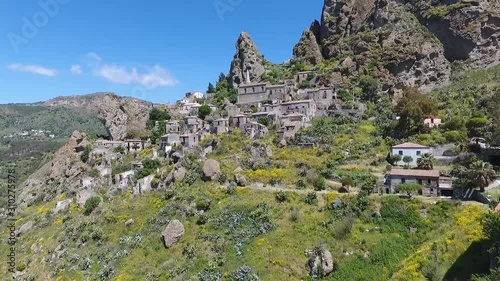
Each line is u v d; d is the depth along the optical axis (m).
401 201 81.12
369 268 69.62
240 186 98.94
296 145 121.31
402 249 71.94
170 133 142.75
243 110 159.38
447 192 86.44
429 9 176.75
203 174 104.31
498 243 56.94
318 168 105.12
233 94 183.88
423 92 154.25
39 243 106.44
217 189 98.25
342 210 82.19
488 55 161.75
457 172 90.38
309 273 70.94
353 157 110.81
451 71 163.12
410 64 159.12
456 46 167.38
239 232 81.94
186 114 180.75
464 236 66.69
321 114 146.62
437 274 61.50
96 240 95.75
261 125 130.75
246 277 70.31
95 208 111.31
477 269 60.12
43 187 152.88
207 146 125.38
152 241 87.62
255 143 117.50
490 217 59.56
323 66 182.00
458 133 109.12
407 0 186.38
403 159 104.81
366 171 102.38
